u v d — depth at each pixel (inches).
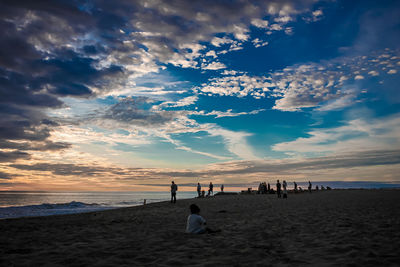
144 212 560.4
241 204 746.2
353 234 233.3
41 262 157.0
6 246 207.8
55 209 972.6
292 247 191.0
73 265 150.6
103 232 283.0
